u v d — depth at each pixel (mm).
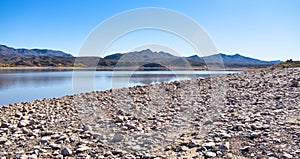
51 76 44312
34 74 50781
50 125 8469
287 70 26469
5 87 26453
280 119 7715
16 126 8312
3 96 19766
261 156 5133
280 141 5793
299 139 5844
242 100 11875
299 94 11766
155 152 5898
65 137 6941
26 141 6777
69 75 47375
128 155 5734
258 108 9727
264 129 6836
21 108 11555
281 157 5004
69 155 5773
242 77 23453
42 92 22219
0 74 50312
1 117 9734
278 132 6449
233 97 12930
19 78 39281
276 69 31062
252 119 7984
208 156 5348
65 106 12047
